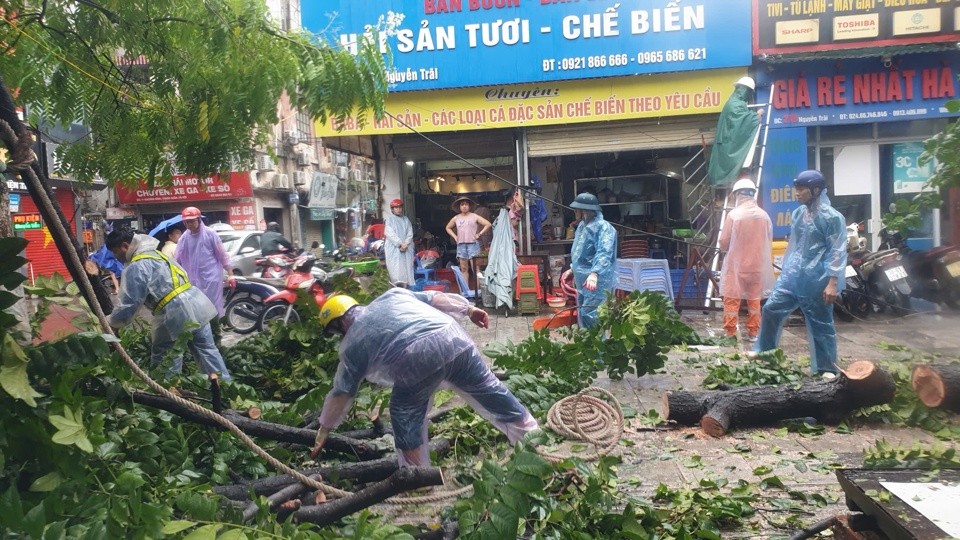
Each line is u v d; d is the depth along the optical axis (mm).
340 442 4195
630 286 9711
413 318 3748
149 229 21359
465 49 12727
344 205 28859
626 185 14883
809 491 4012
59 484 2623
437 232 16609
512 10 12555
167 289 5656
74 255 3309
